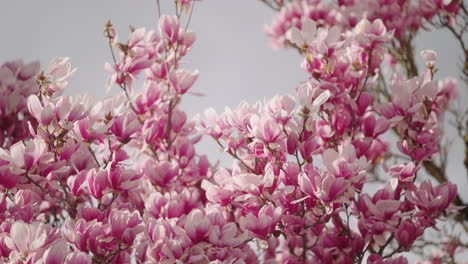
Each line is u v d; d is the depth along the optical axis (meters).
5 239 2.60
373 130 3.00
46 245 2.60
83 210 2.76
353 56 3.06
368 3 3.66
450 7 3.48
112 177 2.77
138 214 2.74
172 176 3.08
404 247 2.86
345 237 2.89
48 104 2.72
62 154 2.79
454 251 3.26
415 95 2.96
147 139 3.16
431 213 2.84
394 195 2.87
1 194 2.78
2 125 2.90
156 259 2.69
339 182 2.74
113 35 3.14
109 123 2.79
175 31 3.19
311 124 2.81
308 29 3.00
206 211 2.77
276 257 2.97
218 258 2.68
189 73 3.15
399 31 3.63
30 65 2.95
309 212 2.85
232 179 2.83
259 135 2.79
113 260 2.75
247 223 2.73
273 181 2.84
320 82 3.00
